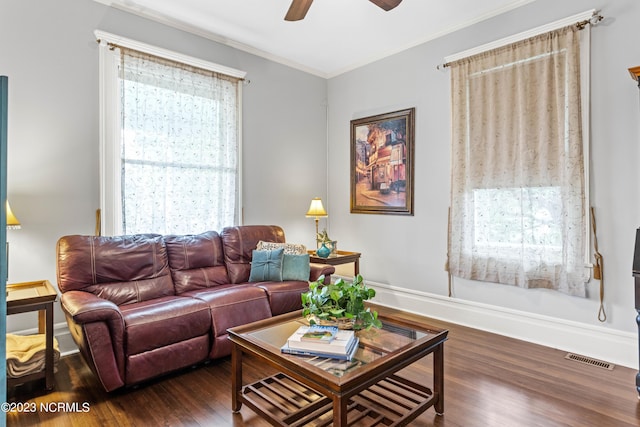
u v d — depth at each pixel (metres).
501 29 3.23
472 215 3.40
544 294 3.04
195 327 2.51
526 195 3.04
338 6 3.19
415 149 3.93
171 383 2.40
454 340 3.14
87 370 2.59
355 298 2.00
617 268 2.68
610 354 2.71
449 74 3.61
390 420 1.84
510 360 2.73
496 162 3.23
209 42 3.73
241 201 3.98
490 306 3.36
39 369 2.24
